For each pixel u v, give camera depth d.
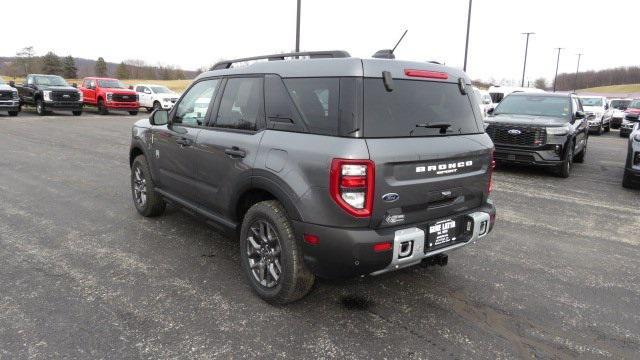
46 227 5.31
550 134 9.23
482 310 3.64
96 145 12.33
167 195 5.06
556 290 4.05
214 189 4.13
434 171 3.32
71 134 14.71
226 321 3.37
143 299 3.66
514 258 4.80
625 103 31.59
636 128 8.93
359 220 3.00
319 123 3.19
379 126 3.09
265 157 3.45
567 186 8.75
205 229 5.36
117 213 5.91
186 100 4.73
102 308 3.50
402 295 3.85
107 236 5.05
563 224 6.16
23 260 4.35
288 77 3.50
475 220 3.60
